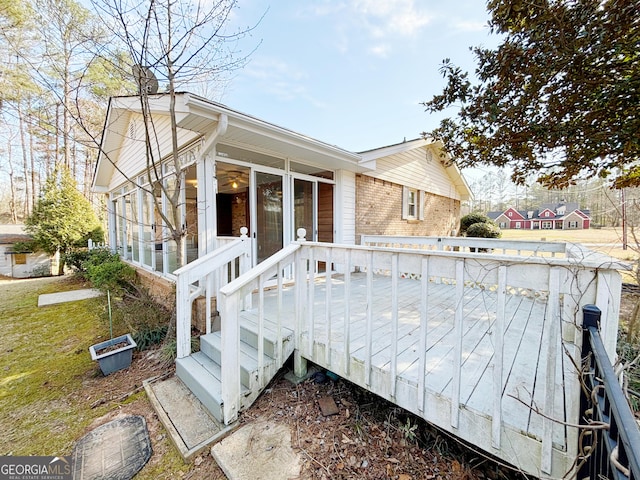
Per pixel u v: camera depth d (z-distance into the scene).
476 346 2.39
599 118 2.95
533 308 3.62
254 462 1.81
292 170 5.27
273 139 4.15
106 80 8.58
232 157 4.33
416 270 1.73
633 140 2.72
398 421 2.09
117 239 8.90
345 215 6.27
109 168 8.34
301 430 2.08
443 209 10.71
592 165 3.46
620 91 2.60
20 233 13.72
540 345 2.41
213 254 3.24
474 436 1.55
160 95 3.72
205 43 3.41
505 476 1.64
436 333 2.69
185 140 4.50
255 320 3.12
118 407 2.55
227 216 4.90
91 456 2.00
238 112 3.52
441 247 6.30
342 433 2.03
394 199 7.84
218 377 2.57
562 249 3.96
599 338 1.04
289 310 3.49
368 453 1.86
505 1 2.92
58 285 8.41
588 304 1.19
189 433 2.11
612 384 0.80
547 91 3.10
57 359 3.57
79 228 10.98
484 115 3.76
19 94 9.58
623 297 4.28
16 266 11.13
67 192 10.95
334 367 2.30
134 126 6.39
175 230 3.59
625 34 2.51
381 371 1.97
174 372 3.00
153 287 5.57
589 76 2.76
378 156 6.32
